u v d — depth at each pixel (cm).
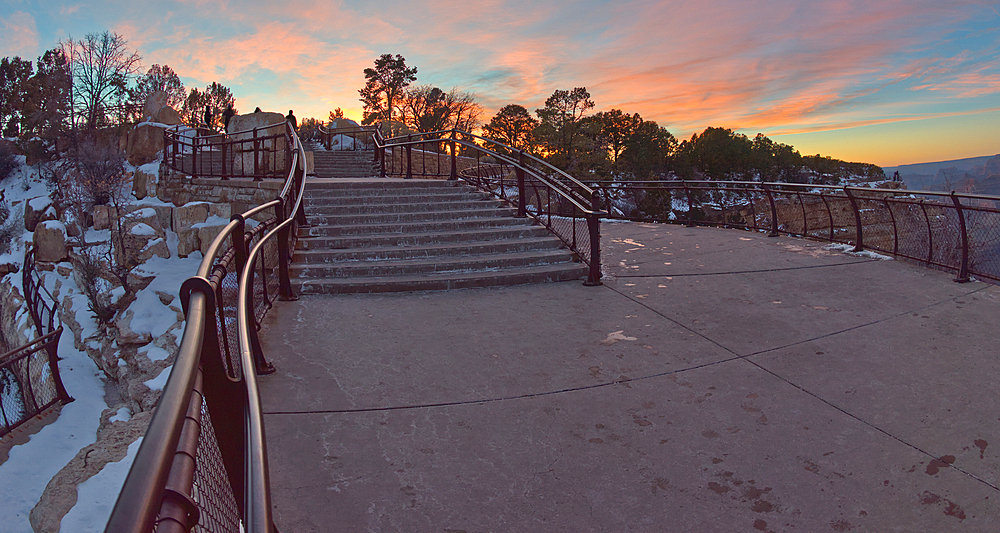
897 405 351
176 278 1630
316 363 423
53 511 392
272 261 680
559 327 512
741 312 556
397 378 396
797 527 238
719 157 11350
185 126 3033
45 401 1219
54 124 3650
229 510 146
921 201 737
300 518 242
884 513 247
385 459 291
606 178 7131
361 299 611
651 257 862
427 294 635
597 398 365
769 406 352
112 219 2394
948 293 615
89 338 1661
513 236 837
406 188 1019
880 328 501
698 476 276
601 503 255
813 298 606
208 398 160
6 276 2789
